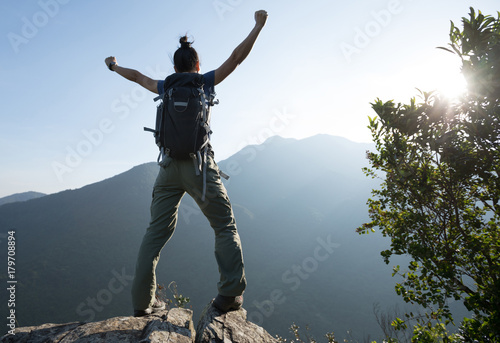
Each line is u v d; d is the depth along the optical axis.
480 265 2.32
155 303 1.92
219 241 1.80
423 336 2.51
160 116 1.76
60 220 140.25
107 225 132.25
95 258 113.19
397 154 2.35
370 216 2.95
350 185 162.62
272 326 80.06
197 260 113.12
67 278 100.38
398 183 2.48
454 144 2.24
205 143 1.73
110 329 1.46
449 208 2.39
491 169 2.13
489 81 1.88
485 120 1.96
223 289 1.76
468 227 2.57
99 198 153.88
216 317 1.72
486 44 1.93
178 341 1.39
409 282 2.60
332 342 6.97
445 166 2.34
